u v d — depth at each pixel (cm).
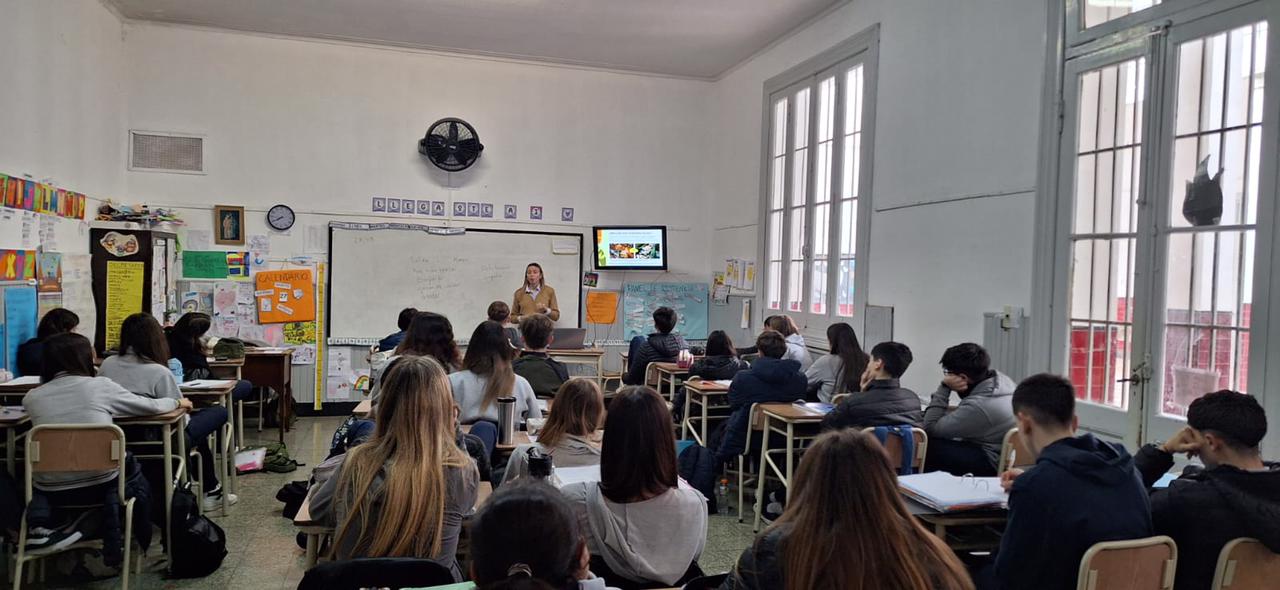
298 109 707
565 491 198
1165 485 261
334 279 714
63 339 317
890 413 359
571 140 779
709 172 817
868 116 555
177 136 676
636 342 653
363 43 718
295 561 360
